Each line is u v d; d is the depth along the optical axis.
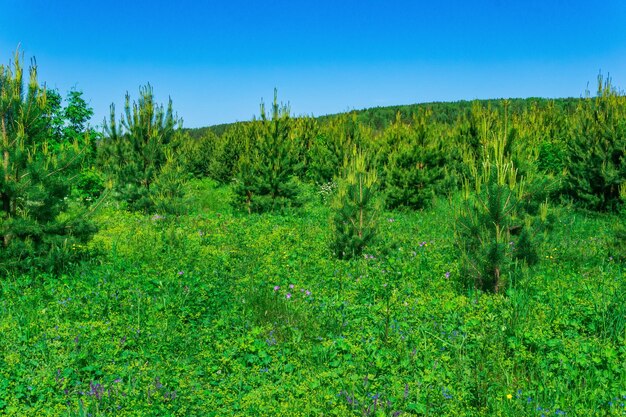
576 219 14.51
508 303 7.36
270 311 7.52
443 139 20.17
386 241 11.30
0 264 8.83
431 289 8.45
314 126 28.08
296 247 11.59
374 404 4.70
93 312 7.39
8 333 6.41
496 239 7.91
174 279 8.91
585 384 5.24
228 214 17.05
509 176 8.04
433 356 5.91
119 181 17.86
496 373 5.60
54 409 4.73
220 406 5.04
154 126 18.09
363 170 10.94
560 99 51.72
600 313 6.81
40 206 9.42
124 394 5.09
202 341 6.55
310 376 5.49
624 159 14.99
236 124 29.27
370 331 6.61
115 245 11.24
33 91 9.41
